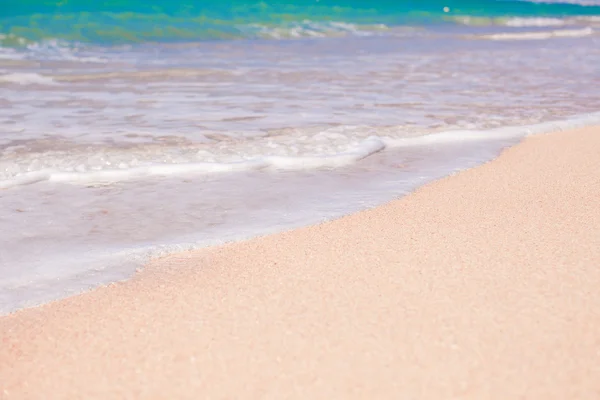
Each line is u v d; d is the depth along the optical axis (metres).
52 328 2.36
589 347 2.01
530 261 2.68
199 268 2.95
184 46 14.30
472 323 2.17
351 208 3.91
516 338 2.07
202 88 8.49
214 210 3.95
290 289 2.54
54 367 2.08
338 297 2.43
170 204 4.06
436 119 6.68
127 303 2.55
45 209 3.96
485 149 5.44
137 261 3.16
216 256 3.12
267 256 3.02
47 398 1.92
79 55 12.16
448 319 2.21
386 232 3.26
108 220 3.79
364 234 3.26
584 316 2.19
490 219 3.38
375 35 18.73
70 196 4.20
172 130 6.02
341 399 1.82
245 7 22.16
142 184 4.46
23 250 3.33
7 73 9.31
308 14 22.81
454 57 13.05
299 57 12.48
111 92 8.07
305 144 5.52
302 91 8.38
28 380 2.01
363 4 26.23
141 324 2.33
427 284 2.49
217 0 22.14
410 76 10.03
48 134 5.76
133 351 2.14
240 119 6.55
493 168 4.74
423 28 21.73
